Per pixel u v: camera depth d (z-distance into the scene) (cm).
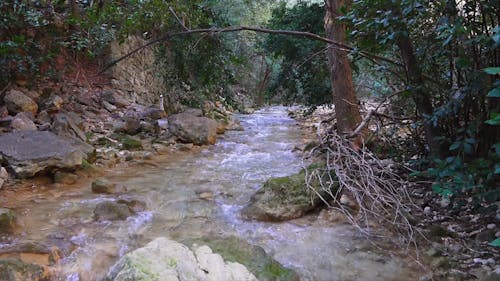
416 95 303
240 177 437
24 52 514
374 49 310
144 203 335
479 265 222
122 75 729
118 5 589
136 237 271
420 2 241
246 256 216
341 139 314
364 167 289
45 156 379
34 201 334
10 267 200
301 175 333
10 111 492
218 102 995
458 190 238
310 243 267
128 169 461
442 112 265
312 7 631
